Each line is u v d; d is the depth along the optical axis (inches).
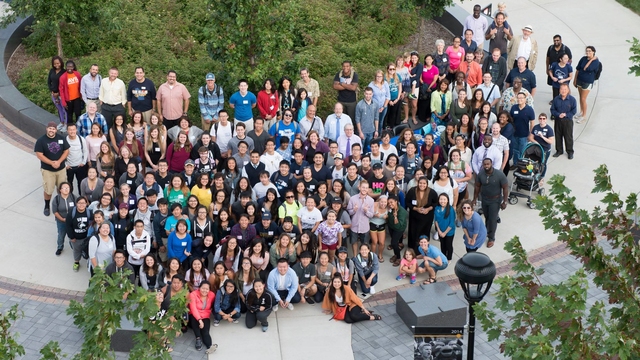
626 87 879.7
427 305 553.9
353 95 761.6
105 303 332.5
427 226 626.8
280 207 615.8
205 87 724.0
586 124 823.1
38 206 684.1
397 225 617.3
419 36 914.1
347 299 560.7
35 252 629.0
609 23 1006.4
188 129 684.7
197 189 622.5
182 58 861.8
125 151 646.5
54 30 796.0
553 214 344.8
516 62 836.6
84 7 794.2
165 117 731.4
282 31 763.4
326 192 635.5
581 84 817.5
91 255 575.5
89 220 595.8
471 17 888.9
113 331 335.3
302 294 577.6
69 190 615.2
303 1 948.0
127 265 569.3
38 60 879.1
